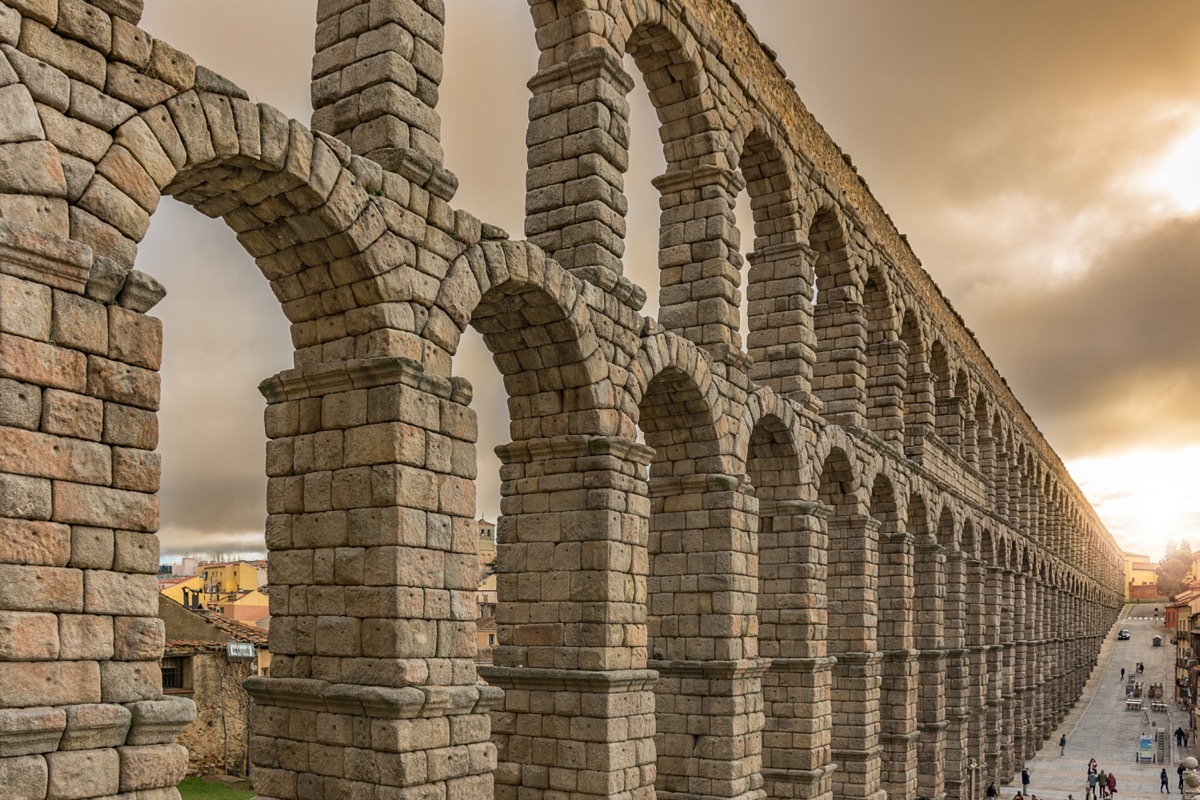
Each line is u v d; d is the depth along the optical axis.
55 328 14.21
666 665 30.67
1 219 13.66
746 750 30.59
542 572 26.11
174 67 16.34
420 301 20.81
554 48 27.64
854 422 42.41
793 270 37.62
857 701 41.22
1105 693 128.50
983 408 72.44
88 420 14.53
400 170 20.67
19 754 13.34
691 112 32.19
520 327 25.36
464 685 20.44
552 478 26.16
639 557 26.62
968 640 63.09
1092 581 148.50
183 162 16.44
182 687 40.97
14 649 13.45
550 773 25.44
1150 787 76.00
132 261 15.52
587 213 26.72
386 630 19.25
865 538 41.81
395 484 19.47
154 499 15.26
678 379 30.06
